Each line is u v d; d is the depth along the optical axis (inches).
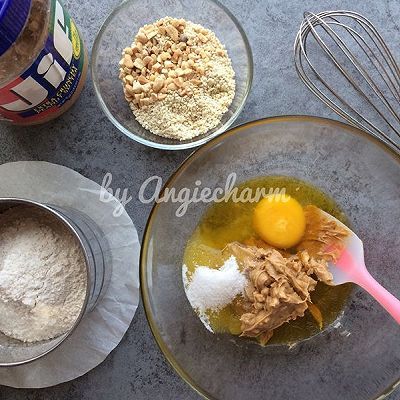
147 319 13.1
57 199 14.4
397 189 13.7
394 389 13.4
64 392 14.5
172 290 14.0
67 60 12.6
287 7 14.5
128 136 14.3
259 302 12.7
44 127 14.6
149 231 13.1
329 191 14.1
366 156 13.5
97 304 14.2
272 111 14.6
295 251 13.9
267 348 14.1
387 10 14.4
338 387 14.0
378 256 14.0
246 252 13.3
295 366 14.1
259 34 14.6
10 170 14.4
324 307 14.1
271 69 14.5
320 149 13.7
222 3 14.6
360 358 14.0
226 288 13.1
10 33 10.5
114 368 14.4
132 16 14.4
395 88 13.7
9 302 13.0
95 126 14.6
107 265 14.1
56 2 11.8
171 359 13.1
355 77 14.5
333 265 13.8
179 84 13.9
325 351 14.1
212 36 14.3
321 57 14.6
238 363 14.1
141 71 14.1
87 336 14.3
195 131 14.2
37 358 12.1
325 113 14.5
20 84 11.7
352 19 14.6
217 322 13.7
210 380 13.9
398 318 13.1
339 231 13.8
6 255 13.1
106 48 14.5
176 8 14.6
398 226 14.0
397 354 13.8
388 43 14.5
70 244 13.3
